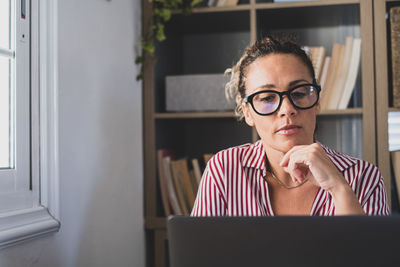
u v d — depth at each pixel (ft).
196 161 6.50
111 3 5.59
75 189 4.72
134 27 6.31
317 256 2.05
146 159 6.54
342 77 6.13
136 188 6.28
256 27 6.30
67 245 4.55
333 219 2.03
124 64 5.97
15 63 4.06
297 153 3.38
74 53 4.73
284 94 3.51
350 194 3.20
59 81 4.44
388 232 2.00
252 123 3.93
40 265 4.12
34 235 3.95
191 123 7.72
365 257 2.02
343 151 6.48
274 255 2.09
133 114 6.22
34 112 4.27
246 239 2.11
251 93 3.73
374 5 5.94
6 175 3.91
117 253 5.65
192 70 7.73
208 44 7.67
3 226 3.65
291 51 3.67
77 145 4.77
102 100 5.33
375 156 5.97
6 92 4.04
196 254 2.17
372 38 5.95
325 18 6.73
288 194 3.88
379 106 5.94
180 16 6.63
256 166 3.97
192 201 6.44
